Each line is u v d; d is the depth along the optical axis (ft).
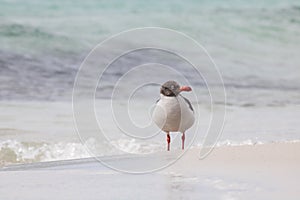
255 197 21.47
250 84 63.77
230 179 24.31
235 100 54.19
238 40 82.23
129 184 23.79
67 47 71.51
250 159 28.37
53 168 27.94
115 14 81.15
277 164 27.17
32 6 79.10
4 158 32.96
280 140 36.96
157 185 23.48
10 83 56.70
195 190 22.59
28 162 32.14
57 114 45.57
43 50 69.72
